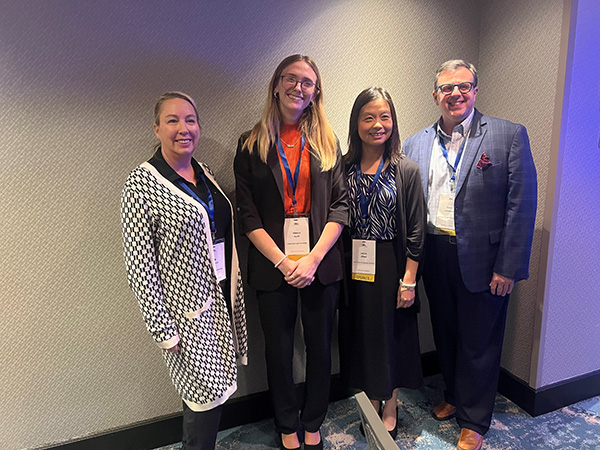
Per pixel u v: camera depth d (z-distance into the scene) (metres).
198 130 1.50
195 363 1.47
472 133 1.78
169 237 1.39
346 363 2.03
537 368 2.12
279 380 1.86
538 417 2.17
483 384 1.93
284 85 1.62
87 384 1.89
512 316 2.25
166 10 1.72
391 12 2.07
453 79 1.70
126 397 1.96
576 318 2.17
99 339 1.87
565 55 1.83
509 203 1.75
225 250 1.66
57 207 1.71
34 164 1.65
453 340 2.05
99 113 1.70
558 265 2.05
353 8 2.00
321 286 1.77
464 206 1.78
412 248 1.82
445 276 1.92
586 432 2.05
